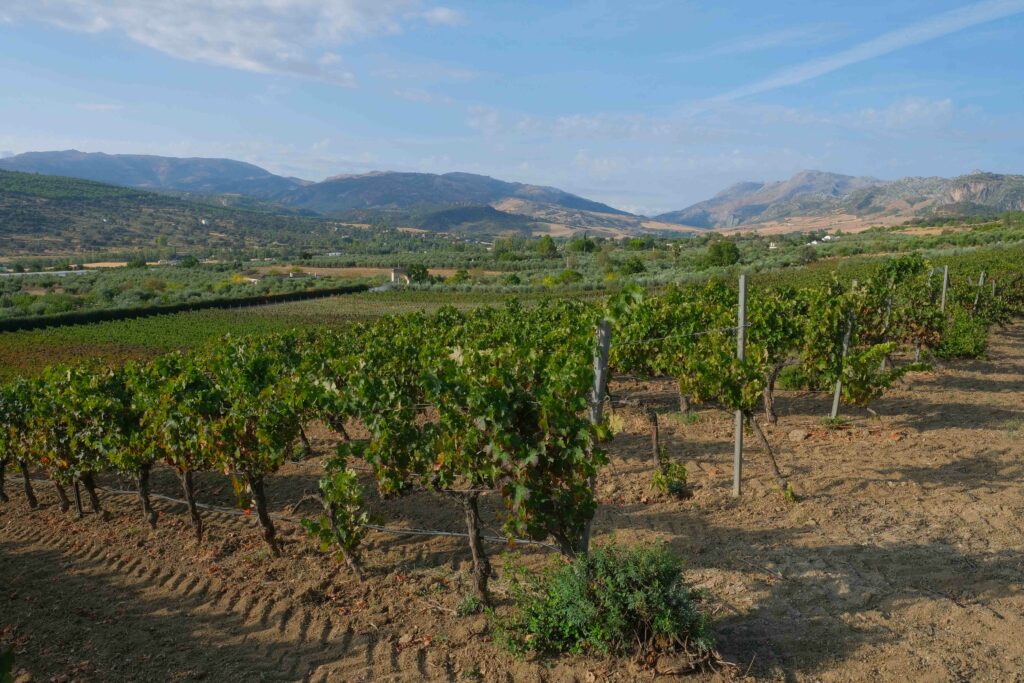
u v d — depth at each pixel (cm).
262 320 4669
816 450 1125
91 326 4391
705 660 550
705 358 1048
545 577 658
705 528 827
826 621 610
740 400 894
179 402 936
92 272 11531
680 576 591
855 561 716
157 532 991
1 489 1216
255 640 671
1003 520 795
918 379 1661
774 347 1225
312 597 748
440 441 689
